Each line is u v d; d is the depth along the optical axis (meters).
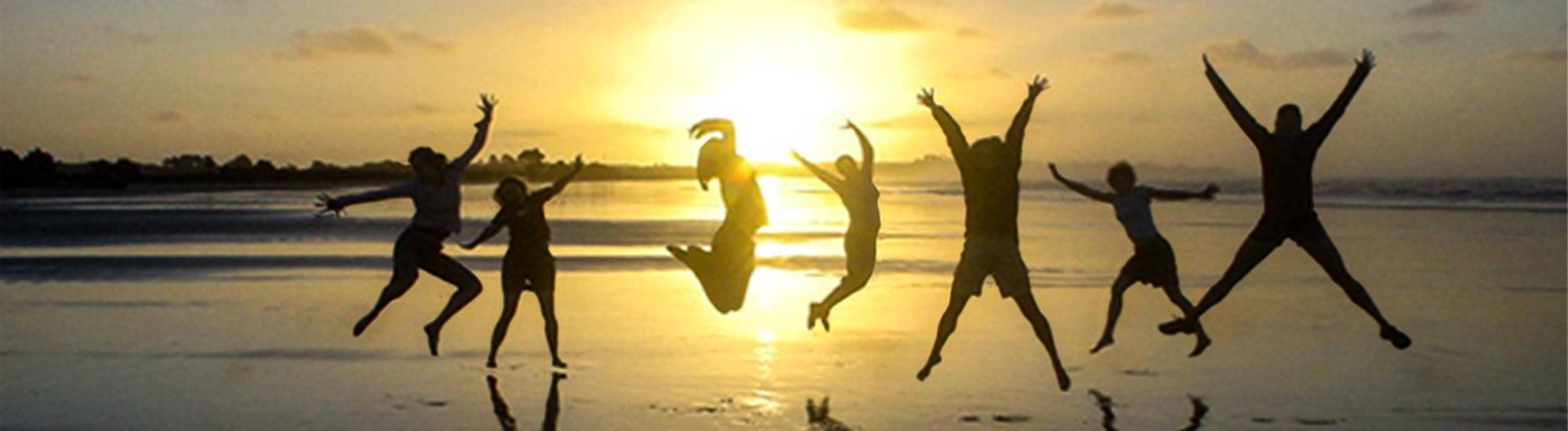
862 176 11.41
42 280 21.20
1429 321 15.73
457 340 14.37
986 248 10.27
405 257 11.99
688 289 19.53
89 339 14.46
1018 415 10.31
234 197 77.12
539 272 12.41
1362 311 16.75
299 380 11.88
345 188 114.88
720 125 10.88
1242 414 10.34
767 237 32.75
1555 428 9.80
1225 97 10.50
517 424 10.04
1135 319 16.09
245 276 21.97
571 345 13.93
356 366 12.65
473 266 23.89
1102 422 10.06
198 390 11.38
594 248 28.16
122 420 10.20
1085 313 16.70
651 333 14.80
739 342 14.05
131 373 12.27
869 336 14.55
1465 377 11.89
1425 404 10.66
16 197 77.06
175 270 22.91
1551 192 69.75
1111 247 28.89
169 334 14.83
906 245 30.25
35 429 9.89
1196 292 19.12
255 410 10.56
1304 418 10.15
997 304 17.59
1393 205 52.94
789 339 14.28
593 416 10.30
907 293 19.06
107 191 95.00
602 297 18.48
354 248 28.47
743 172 10.80
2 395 11.20
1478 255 25.95
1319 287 19.86
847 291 11.31
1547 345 13.80
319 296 18.88
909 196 82.56
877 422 10.08
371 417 10.29
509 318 12.46
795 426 9.94
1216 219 42.81
